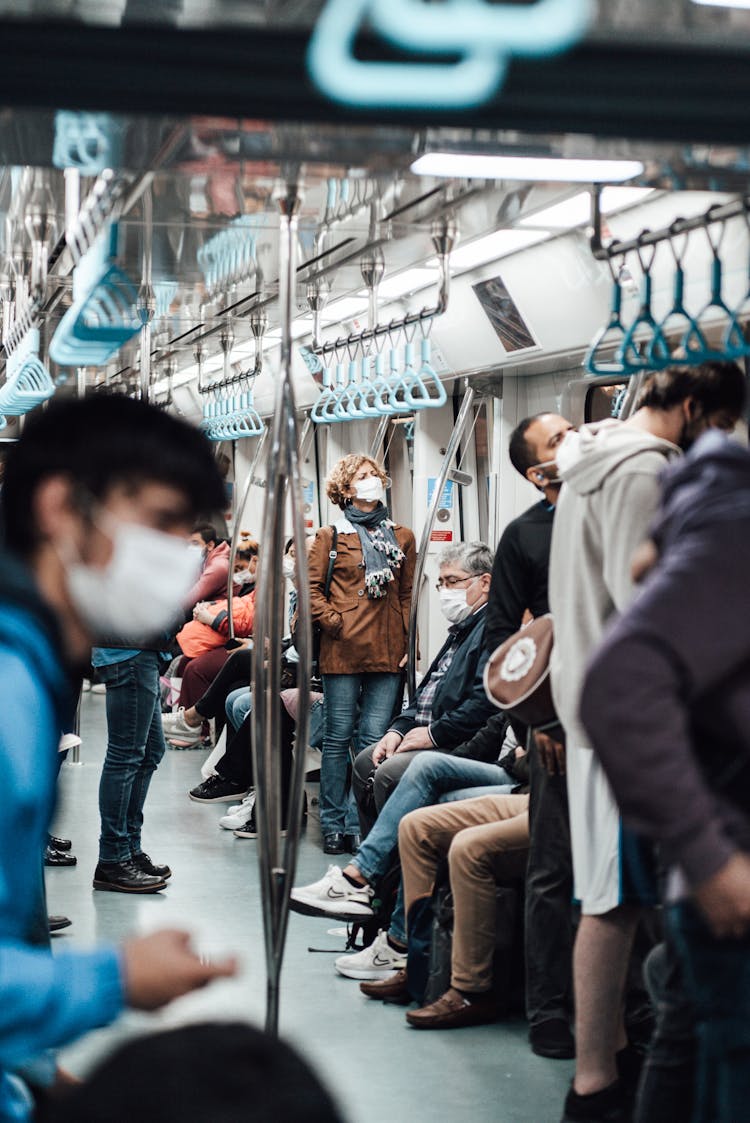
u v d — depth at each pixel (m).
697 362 4.68
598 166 3.83
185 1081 1.09
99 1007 1.92
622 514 4.34
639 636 2.72
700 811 2.69
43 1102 2.30
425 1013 5.73
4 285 8.52
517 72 2.63
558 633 4.71
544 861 5.41
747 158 3.18
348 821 8.95
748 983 2.79
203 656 11.77
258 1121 1.07
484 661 6.78
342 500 9.12
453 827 6.02
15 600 2.01
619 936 4.48
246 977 6.36
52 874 8.41
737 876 2.68
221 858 8.84
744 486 2.90
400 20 2.30
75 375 11.02
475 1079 5.18
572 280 6.80
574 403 8.44
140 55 2.56
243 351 11.38
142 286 7.52
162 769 12.21
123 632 2.19
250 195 4.89
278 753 4.72
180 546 2.12
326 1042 5.56
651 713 2.68
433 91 2.50
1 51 2.52
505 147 3.08
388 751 7.34
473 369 8.71
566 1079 5.20
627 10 2.56
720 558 2.76
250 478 10.49
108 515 2.08
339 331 9.85
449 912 5.91
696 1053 3.54
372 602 8.95
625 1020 5.14
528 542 5.62
